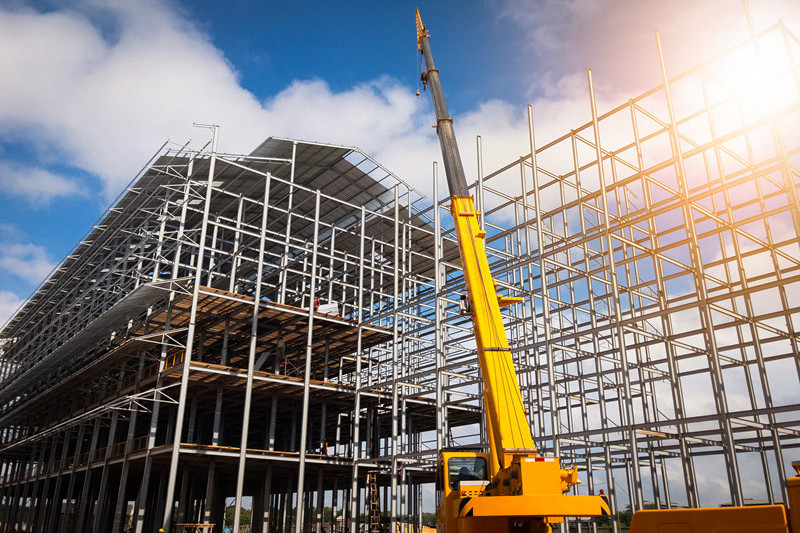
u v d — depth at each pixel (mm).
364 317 48562
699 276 19812
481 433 30750
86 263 48000
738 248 23094
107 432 49156
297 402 42219
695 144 25219
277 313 36906
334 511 39438
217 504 51125
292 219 48562
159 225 40469
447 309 36906
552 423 22828
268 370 45562
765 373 21453
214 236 38938
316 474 44062
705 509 8180
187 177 37656
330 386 37438
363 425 50156
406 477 46812
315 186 45812
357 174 43875
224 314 36906
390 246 45969
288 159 40875
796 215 18234
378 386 34844
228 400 40688
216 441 34344
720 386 18438
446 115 18922
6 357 65062
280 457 34906
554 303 33094
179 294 34875
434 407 42844
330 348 43875
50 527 44156
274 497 56375
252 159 39625
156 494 49094
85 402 47656
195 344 41625
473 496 12172
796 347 22234
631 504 25734
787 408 16625
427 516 68188
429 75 20359
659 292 25250
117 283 41312
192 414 36938
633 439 20031
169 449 31453
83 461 43062
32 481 54438
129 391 37469
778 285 17562
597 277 29078
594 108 23984
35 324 57406
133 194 41812
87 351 44531
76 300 47656
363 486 51781
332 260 42312
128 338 38625
